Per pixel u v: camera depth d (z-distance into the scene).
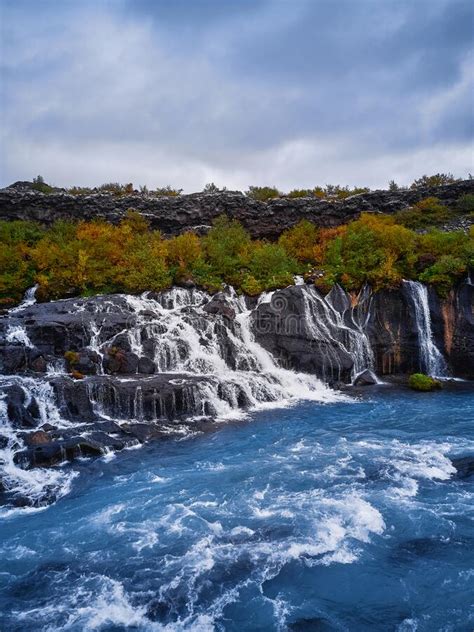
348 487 11.57
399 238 27.80
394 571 8.49
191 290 26.42
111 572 8.66
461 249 26.75
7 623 7.46
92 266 27.28
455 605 7.66
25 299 26.50
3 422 14.88
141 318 21.94
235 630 7.30
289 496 11.19
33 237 31.73
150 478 12.35
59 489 11.79
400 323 24.98
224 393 18.47
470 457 13.26
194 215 37.00
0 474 12.34
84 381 16.89
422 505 10.59
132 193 40.09
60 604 7.88
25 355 18.64
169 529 9.95
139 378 18.38
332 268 27.00
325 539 9.43
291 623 7.40
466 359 24.52
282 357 23.16
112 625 7.41
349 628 7.28
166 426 16.27
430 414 17.59
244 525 10.02
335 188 45.97
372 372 24.27
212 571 8.60
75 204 35.78
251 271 27.92
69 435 14.42
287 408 18.69
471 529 9.62
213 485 11.87
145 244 29.83
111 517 10.48
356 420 16.98
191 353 21.33
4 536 9.88
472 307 24.77
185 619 7.52
